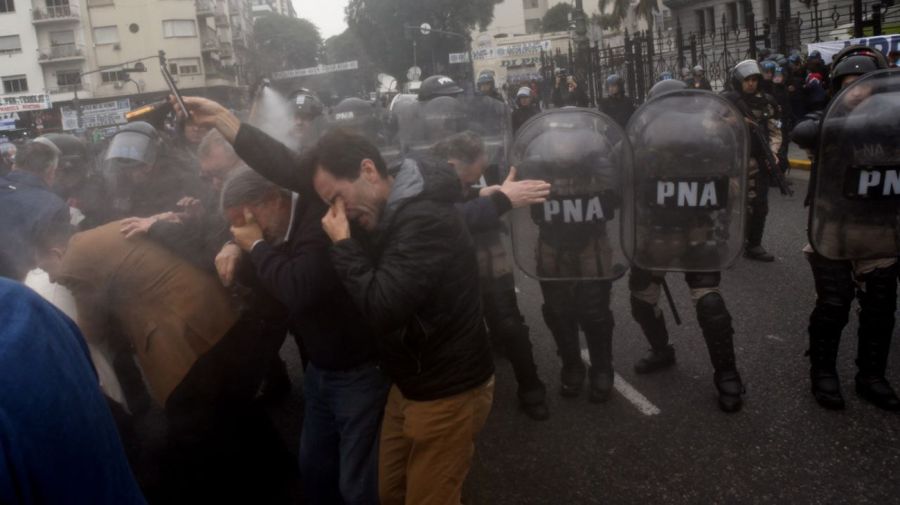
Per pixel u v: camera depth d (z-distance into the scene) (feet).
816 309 11.62
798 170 37.40
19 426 3.09
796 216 26.78
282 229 8.20
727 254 11.37
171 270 9.43
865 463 10.07
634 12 153.48
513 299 12.48
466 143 10.77
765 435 11.09
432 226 6.81
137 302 9.48
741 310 16.96
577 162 11.19
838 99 10.64
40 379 3.27
